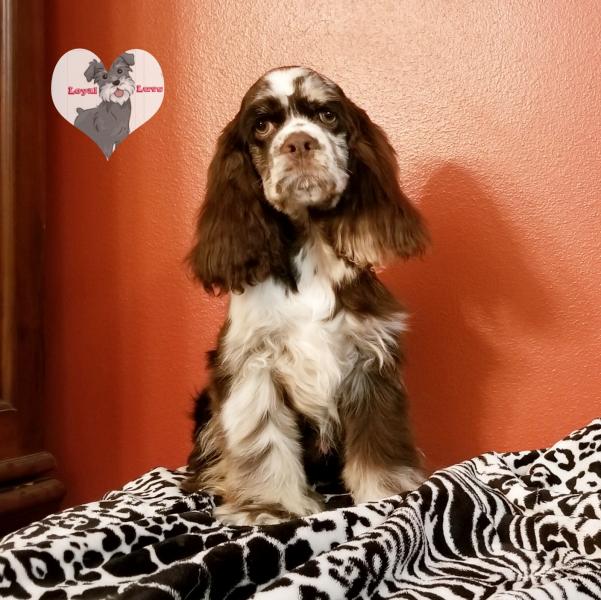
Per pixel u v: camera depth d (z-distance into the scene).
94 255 0.98
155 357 0.96
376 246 0.69
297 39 0.89
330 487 0.74
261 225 0.69
